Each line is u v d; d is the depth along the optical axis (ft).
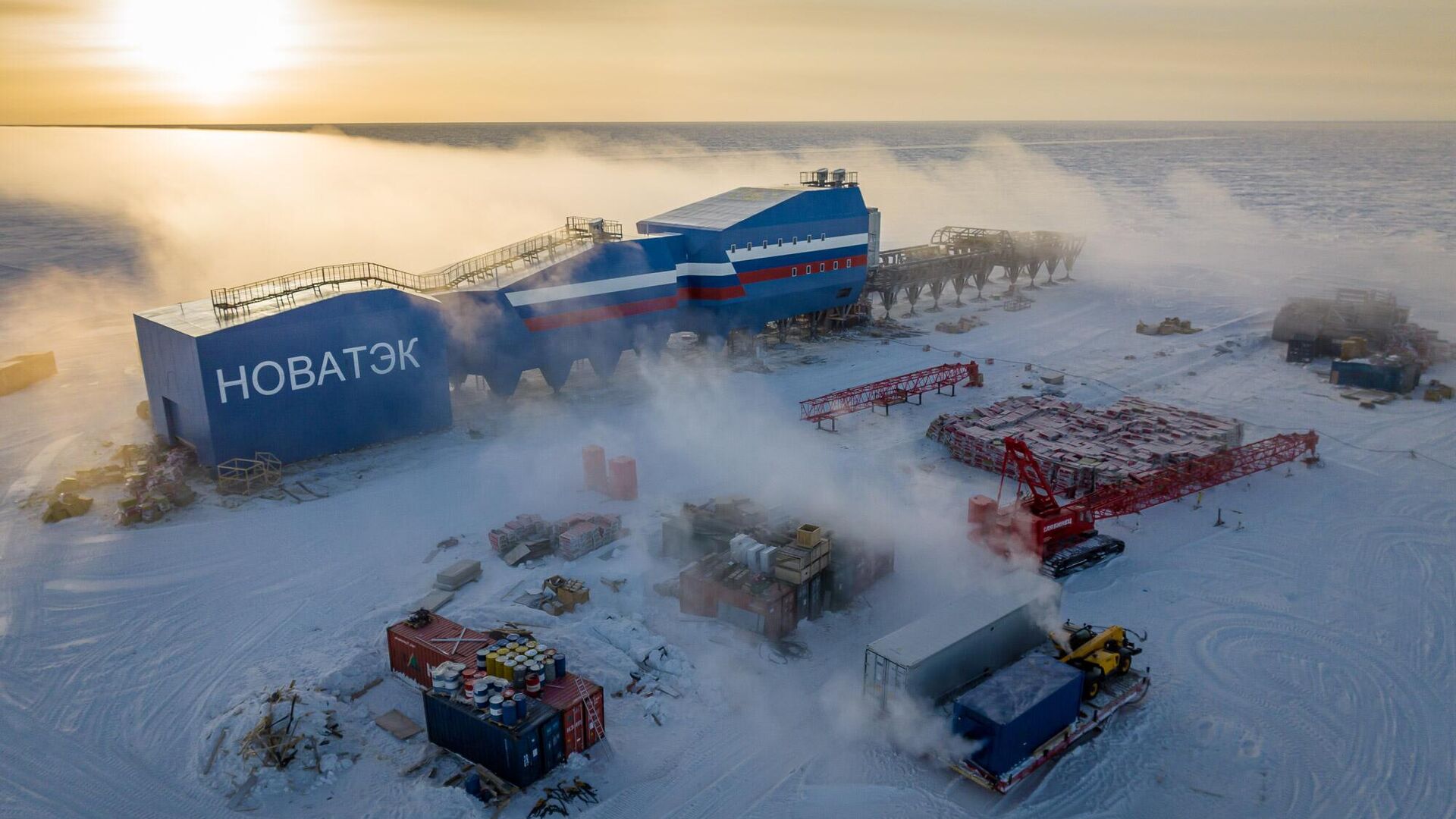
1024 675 96.22
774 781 93.50
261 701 99.66
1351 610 125.90
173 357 165.37
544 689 97.60
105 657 114.93
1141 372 243.81
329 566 137.18
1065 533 140.46
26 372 230.27
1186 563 139.44
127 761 96.22
